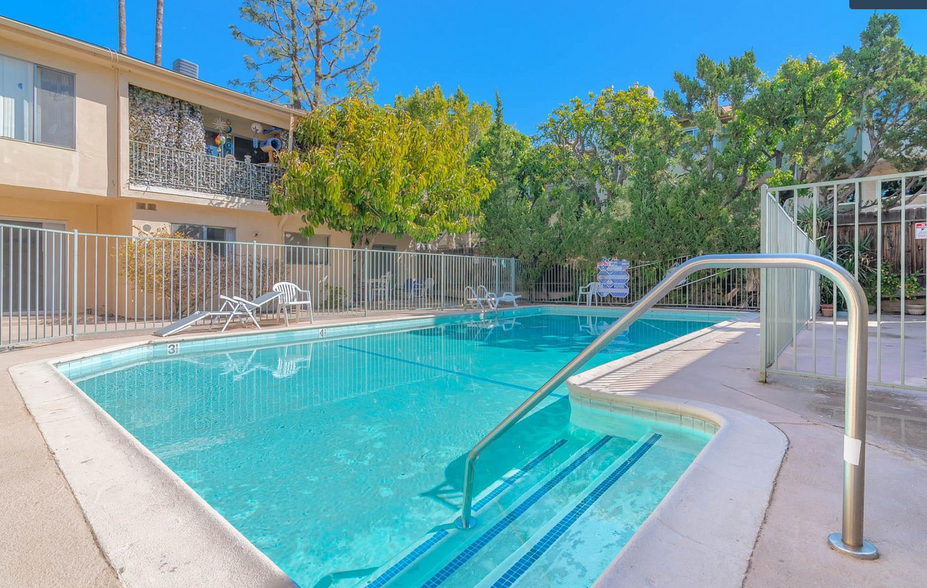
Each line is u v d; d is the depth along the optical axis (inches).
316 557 75.8
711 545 54.1
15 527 58.6
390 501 94.7
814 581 47.1
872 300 397.1
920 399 118.6
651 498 91.8
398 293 481.4
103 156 359.9
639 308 68.9
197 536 57.0
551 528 81.6
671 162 549.6
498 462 114.5
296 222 504.7
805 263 56.6
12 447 88.0
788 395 127.9
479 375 218.4
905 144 484.7
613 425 134.9
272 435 134.8
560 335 364.8
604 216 556.7
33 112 328.8
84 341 254.7
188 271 361.1
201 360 254.2
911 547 53.1
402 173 440.8
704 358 193.0
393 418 151.4
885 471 75.0
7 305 366.0
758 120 482.0
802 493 67.1
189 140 421.1
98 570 49.8
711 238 496.7
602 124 677.3
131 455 84.3
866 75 501.7
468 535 80.1
